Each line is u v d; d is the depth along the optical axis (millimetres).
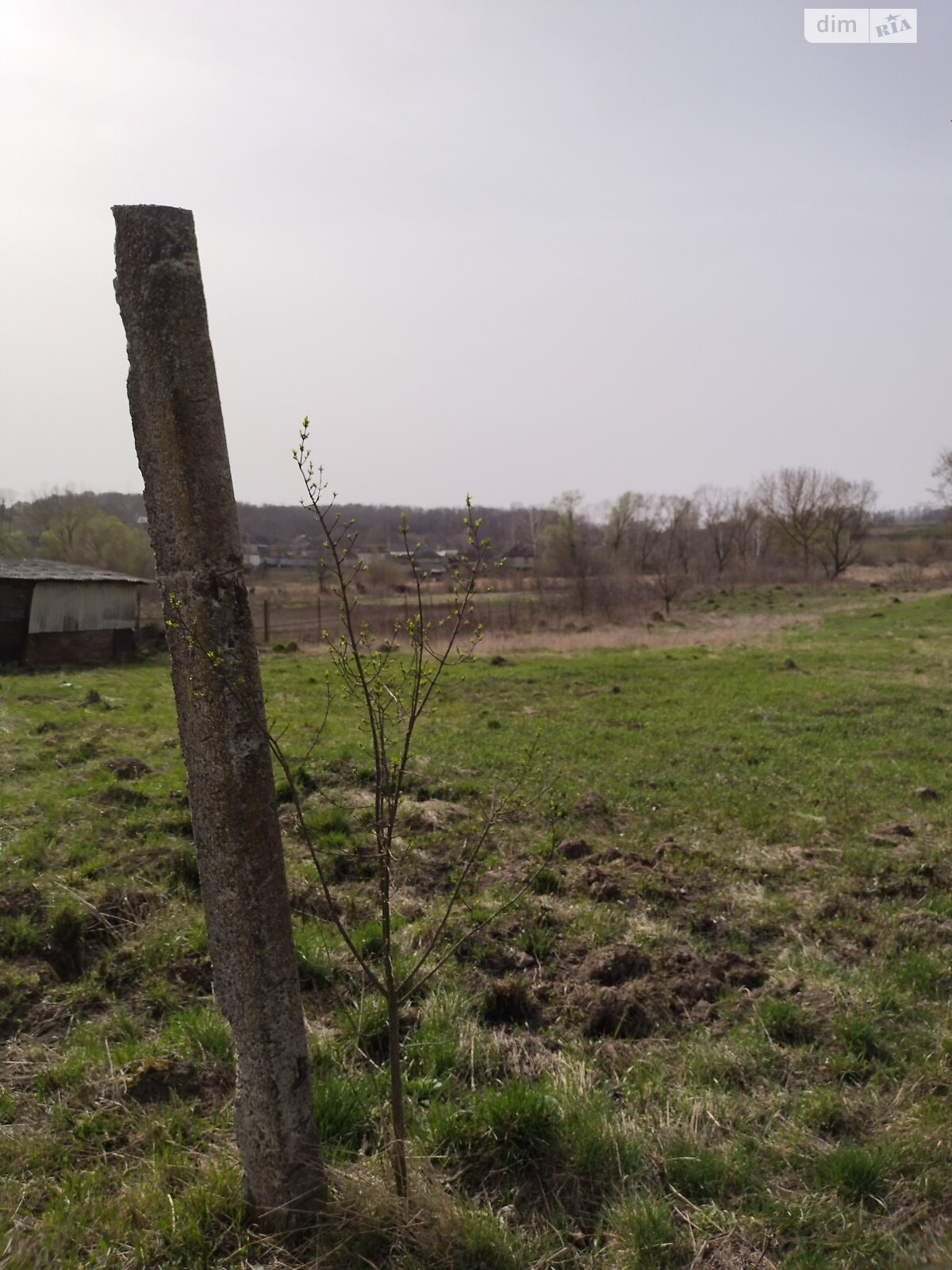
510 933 6121
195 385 3004
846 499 69812
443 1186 3666
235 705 3105
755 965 5727
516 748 12375
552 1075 4418
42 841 7664
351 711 15562
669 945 5980
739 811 9289
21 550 48219
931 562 71375
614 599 42688
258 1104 3291
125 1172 3785
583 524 73250
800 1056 4676
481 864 7551
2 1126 4109
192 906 6523
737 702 16594
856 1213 3586
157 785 9727
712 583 63469
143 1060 4504
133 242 2998
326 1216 3373
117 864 7207
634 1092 4352
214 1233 3406
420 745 12430
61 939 5820
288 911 3287
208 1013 5047
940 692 17312
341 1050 4652
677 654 25266
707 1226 3527
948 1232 3467
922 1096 4348
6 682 19766
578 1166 3816
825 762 11555
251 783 3150
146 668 24594
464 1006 5070
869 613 38938
